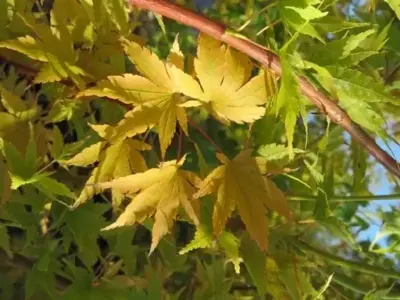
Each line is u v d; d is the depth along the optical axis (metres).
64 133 0.43
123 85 0.29
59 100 0.33
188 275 0.46
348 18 0.40
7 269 0.42
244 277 0.45
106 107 0.37
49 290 0.37
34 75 0.35
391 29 0.39
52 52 0.31
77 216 0.35
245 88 0.29
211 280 0.39
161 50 0.47
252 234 0.30
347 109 0.31
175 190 0.31
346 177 0.45
